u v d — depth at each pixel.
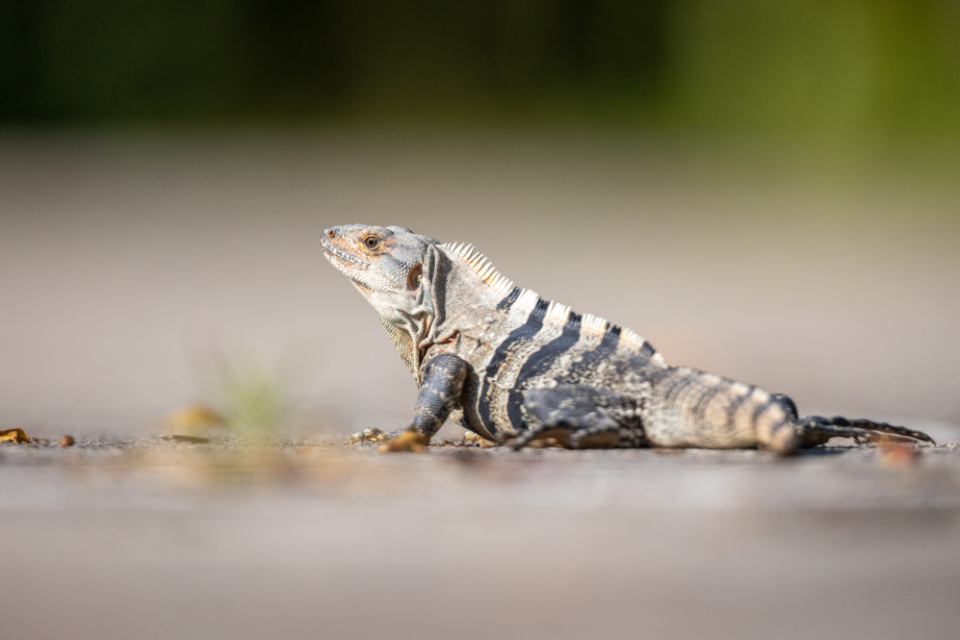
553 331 7.83
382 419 11.05
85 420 10.47
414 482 6.29
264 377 8.00
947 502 5.83
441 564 4.88
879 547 5.15
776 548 5.12
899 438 7.87
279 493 6.06
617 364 7.47
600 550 5.09
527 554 5.03
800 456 7.00
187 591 4.53
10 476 6.44
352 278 8.61
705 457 6.98
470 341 8.03
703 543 5.19
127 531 5.34
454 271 8.34
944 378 14.72
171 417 9.56
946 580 4.70
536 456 7.04
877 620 4.24
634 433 7.33
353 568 4.84
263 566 4.84
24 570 4.77
